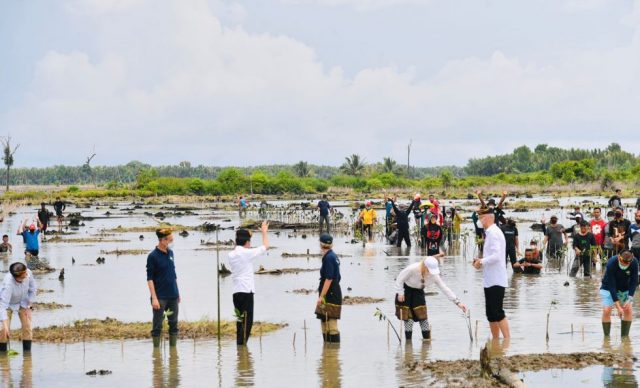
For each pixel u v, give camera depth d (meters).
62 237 45.88
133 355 13.95
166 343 14.95
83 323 17.22
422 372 12.14
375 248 35.50
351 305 19.06
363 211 40.44
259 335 15.56
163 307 14.55
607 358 12.70
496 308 14.12
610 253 24.91
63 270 25.69
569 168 129.00
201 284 23.67
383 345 14.38
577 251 23.86
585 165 128.62
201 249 36.50
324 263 14.61
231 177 122.25
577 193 100.31
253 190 122.00
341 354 13.68
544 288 21.47
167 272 14.60
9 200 102.81
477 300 19.41
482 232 31.94
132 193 119.81
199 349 14.34
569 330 15.30
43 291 22.80
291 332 15.88
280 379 12.01
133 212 76.75
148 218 66.19
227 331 15.93
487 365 11.73
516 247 25.59
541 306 18.34
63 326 16.89
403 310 14.63
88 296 21.75
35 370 12.97
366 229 41.06
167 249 14.70
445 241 36.53
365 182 132.75
